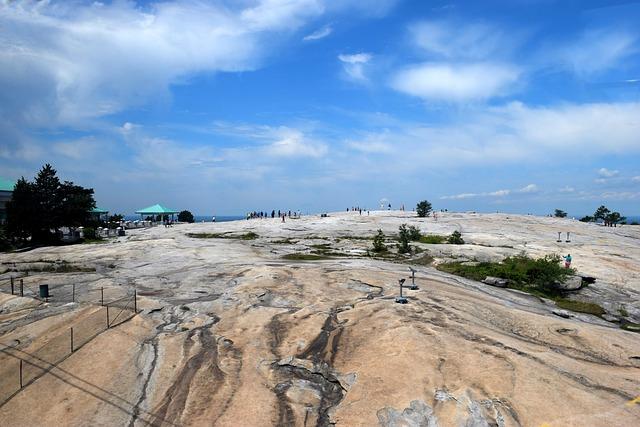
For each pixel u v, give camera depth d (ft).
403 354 40.98
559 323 54.34
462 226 176.55
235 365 42.80
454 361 39.17
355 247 125.29
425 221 196.03
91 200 158.20
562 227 182.50
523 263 93.40
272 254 112.37
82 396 39.52
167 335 49.83
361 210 268.21
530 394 34.14
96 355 45.98
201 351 45.80
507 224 186.60
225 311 56.44
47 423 36.40
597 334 50.80
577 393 34.32
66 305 62.59
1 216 201.77
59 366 44.11
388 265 91.71
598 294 83.51
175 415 36.19
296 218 226.99
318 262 94.12
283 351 45.01
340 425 33.65
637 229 197.88
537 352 41.91
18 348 48.96
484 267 95.76
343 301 59.82
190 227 188.34
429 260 107.24
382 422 32.96
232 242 133.69
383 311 53.16
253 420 34.86
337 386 38.96
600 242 141.08
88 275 83.97
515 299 73.67
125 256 105.60
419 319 49.73
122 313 57.00
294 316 53.47
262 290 64.54
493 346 42.19
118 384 40.93
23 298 67.05
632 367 42.98
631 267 101.04
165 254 107.45
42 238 146.20
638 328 67.05
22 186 141.49
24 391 40.45
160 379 41.22
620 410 32.35
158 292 68.39
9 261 101.50
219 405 37.01
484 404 33.27
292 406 36.37
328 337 47.29
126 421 35.99
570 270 88.48
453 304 57.72
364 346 44.32
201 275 78.23
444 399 34.35
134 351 46.47
